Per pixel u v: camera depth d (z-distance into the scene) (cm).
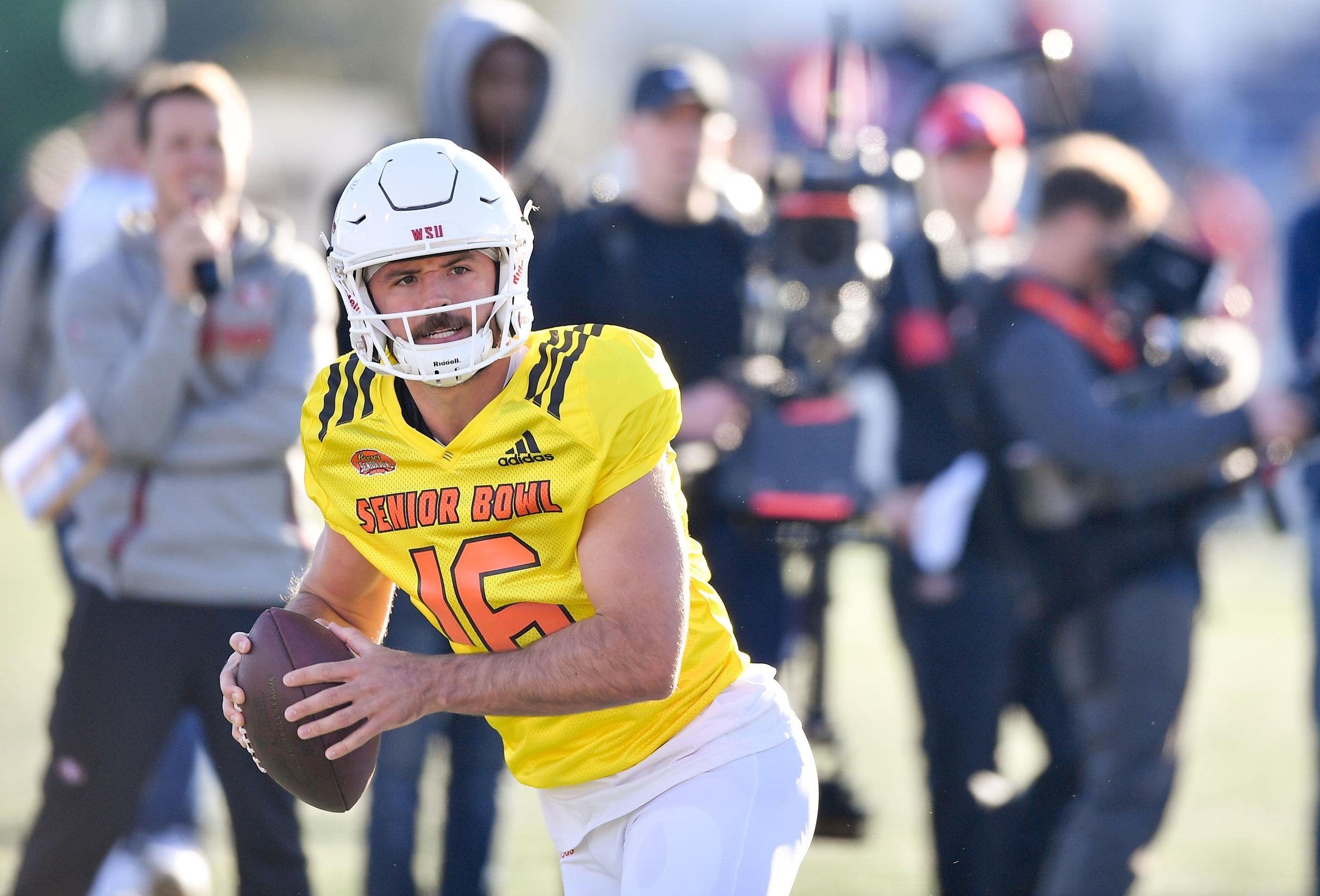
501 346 868
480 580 900
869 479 1521
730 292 1489
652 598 858
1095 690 1426
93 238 1669
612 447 862
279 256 1353
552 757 952
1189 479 1432
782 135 5097
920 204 1547
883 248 1493
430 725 1421
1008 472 1466
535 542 884
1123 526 1419
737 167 3275
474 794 1444
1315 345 1720
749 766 940
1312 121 4772
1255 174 4728
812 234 1456
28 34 6969
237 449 1308
